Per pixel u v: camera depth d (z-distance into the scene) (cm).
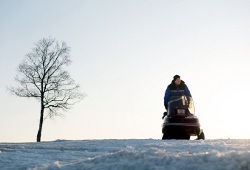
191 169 367
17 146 1016
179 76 1288
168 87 1302
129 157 450
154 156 427
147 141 997
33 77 3116
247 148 667
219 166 357
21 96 3089
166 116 1259
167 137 1257
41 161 638
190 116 1235
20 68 3109
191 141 977
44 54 3172
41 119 3108
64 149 887
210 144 782
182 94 1284
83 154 749
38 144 1111
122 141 1030
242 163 349
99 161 460
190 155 415
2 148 967
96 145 939
